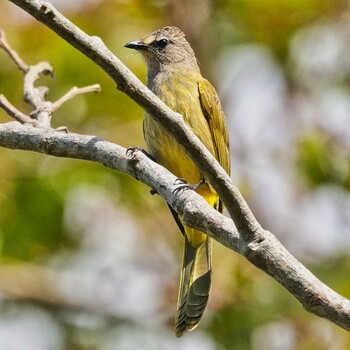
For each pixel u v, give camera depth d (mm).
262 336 12781
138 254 14219
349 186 13945
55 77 13453
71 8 13656
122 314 14312
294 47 14625
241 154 14375
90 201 14125
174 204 7945
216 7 14141
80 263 14492
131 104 13742
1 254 13844
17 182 13641
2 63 13602
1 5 13602
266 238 6934
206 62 14344
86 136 8500
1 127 8602
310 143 14023
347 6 14297
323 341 12656
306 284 6699
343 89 14719
